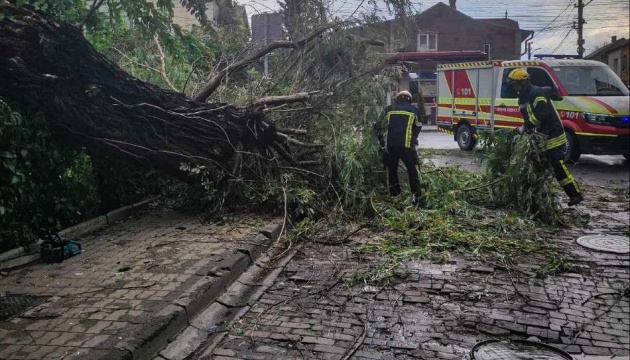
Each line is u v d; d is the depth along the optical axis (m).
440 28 45.59
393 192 8.12
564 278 5.18
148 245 5.91
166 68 9.01
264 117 7.38
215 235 6.26
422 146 18.25
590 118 11.90
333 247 6.16
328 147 7.73
